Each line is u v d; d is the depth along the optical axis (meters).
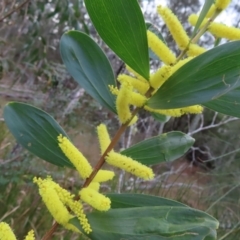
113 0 0.24
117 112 0.28
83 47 0.31
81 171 0.26
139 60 0.26
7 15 1.01
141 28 0.25
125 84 0.26
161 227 0.22
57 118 1.34
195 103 0.23
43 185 0.24
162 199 0.28
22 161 0.98
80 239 0.73
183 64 0.25
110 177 0.27
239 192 1.31
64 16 1.14
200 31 0.28
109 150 0.27
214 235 0.22
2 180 0.81
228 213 1.23
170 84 0.24
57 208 0.24
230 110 0.28
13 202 0.80
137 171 0.26
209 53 0.23
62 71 1.43
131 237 0.22
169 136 0.31
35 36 1.21
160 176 1.28
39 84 1.67
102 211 0.24
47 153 0.29
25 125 0.29
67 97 1.41
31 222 0.72
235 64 0.22
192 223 0.22
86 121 1.63
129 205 0.28
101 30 0.25
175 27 0.27
